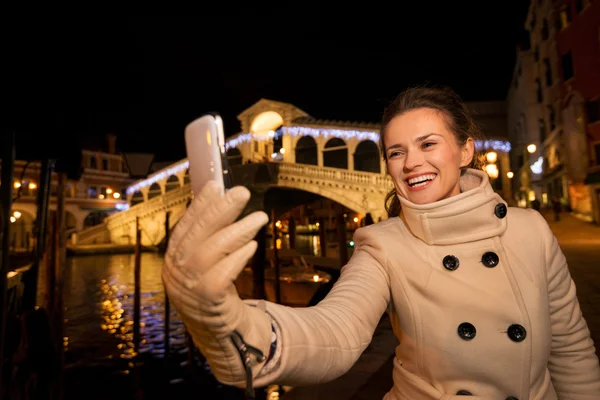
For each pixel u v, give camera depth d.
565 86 21.31
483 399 1.06
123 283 22.52
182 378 9.09
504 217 1.16
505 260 1.11
